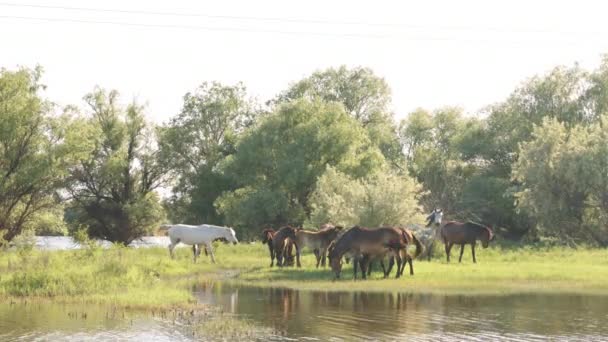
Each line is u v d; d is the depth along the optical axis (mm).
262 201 64062
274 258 36094
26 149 53812
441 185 73125
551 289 23719
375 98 81812
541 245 53500
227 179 74062
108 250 32719
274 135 66750
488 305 20000
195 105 77688
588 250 45625
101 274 24375
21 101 52875
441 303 20406
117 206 68375
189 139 75562
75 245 55188
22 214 55750
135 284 23531
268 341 14703
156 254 38344
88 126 56125
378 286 24484
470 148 75250
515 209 62875
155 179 72375
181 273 29609
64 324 16594
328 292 23094
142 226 69812
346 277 27391
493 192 68875
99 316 17766
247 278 27500
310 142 65312
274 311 18766
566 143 54531
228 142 77188
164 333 15523
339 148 65250
